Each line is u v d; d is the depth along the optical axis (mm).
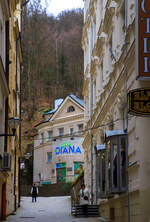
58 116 54719
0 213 18047
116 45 17875
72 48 87125
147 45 11820
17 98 29141
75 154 51500
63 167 52375
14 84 25844
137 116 12555
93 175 27531
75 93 78812
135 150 13203
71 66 83375
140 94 12031
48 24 89438
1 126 17969
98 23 25672
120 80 16219
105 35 21500
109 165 15711
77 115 51719
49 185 49906
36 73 75938
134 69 13656
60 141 53406
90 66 29172
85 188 31391
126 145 14742
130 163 14062
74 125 52281
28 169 59469
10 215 22328
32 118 66688
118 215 16188
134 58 13500
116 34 17938
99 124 24219
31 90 71938
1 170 16031
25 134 63219
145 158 12078
